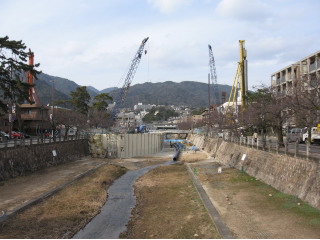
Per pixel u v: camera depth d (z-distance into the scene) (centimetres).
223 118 6819
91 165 4588
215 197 2380
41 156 4038
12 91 3475
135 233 1777
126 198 2750
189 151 7769
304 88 3161
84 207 2308
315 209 1761
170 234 1686
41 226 1831
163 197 2655
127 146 6681
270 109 3338
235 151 4453
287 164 2389
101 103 10300
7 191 2619
